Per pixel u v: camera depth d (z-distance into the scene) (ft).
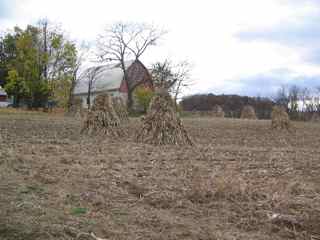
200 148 43.14
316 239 15.96
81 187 22.49
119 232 15.62
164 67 181.98
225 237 15.55
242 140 59.47
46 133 55.42
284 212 18.79
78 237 14.84
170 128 47.16
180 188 22.70
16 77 151.64
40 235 14.78
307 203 20.08
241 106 217.77
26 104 161.99
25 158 30.45
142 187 22.77
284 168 30.55
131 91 181.88
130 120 96.73
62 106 155.33
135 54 182.29
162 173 27.27
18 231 14.98
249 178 26.21
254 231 16.56
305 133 78.79
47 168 27.32
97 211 18.21
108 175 26.02
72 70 158.81
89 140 47.65
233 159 34.78
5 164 27.76
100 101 55.93
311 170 30.17
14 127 64.59
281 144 55.11
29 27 154.20
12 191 20.39
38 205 18.26
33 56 151.53
